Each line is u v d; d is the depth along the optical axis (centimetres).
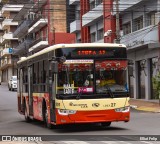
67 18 6988
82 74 1658
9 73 10438
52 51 1698
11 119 2608
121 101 1672
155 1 3547
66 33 6638
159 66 3500
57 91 1645
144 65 3831
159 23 3425
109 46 1689
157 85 3120
